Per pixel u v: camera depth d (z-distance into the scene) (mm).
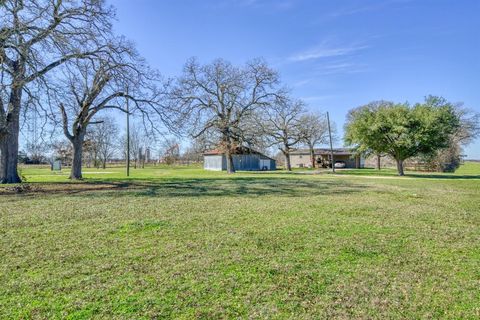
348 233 5746
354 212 7871
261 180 19656
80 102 18812
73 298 3111
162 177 23656
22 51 11922
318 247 4863
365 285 3500
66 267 3932
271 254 4508
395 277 3738
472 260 4367
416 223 6680
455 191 13406
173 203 8992
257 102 32750
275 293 3277
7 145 14750
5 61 12469
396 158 28266
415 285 3520
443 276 3787
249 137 32688
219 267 3977
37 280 3525
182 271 3826
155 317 2785
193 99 31453
